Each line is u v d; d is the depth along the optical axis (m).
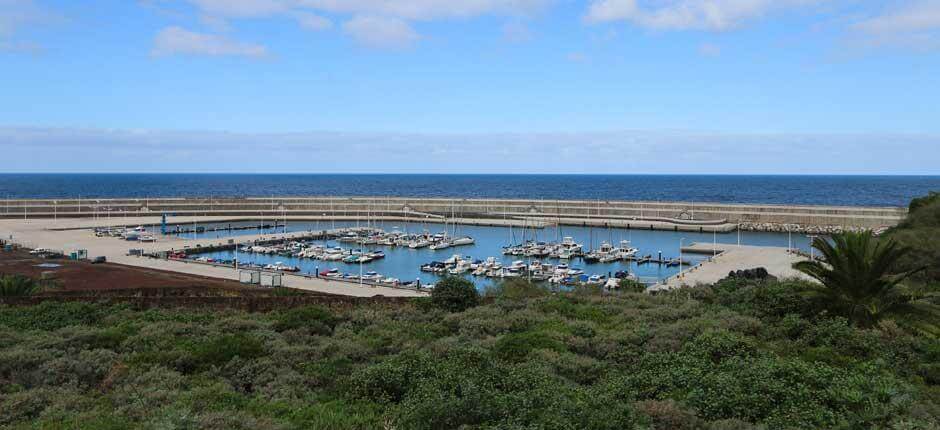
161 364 22.34
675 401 17.33
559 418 14.88
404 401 17.44
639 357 22.91
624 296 39.31
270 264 112.25
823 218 162.12
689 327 26.59
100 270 78.50
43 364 21.89
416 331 28.64
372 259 124.12
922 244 46.81
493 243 152.50
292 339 27.05
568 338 25.58
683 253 129.75
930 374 21.98
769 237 154.38
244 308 37.31
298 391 19.77
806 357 23.16
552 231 171.62
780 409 16.58
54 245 118.12
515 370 19.56
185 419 15.30
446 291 36.66
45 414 17.22
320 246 136.75
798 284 31.67
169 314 33.34
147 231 150.50
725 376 18.30
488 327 29.19
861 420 15.99
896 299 28.86
